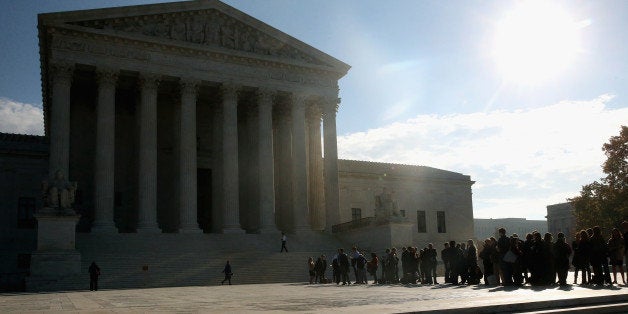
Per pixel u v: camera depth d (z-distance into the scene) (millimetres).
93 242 55375
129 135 72750
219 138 71125
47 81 69938
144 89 64375
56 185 45000
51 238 43875
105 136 61531
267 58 71438
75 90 70312
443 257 34750
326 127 75438
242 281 50875
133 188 71000
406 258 38250
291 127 76562
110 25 63312
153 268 49844
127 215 70438
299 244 65375
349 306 16875
